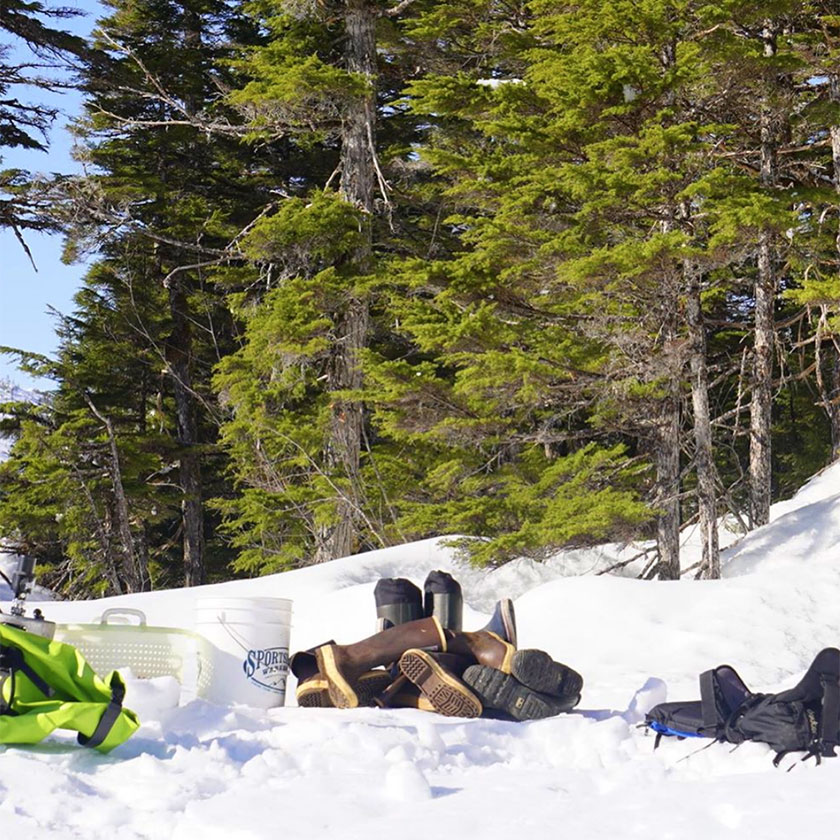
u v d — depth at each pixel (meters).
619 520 13.39
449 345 14.38
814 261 17.75
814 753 4.42
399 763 3.60
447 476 16.58
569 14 14.88
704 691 4.88
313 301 18.47
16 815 3.14
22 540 26.91
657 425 13.90
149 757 3.81
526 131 14.47
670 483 13.70
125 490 26.55
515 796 3.50
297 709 5.48
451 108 17.19
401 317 19.36
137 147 26.64
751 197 12.51
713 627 10.23
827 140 17.77
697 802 3.35
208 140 22.05
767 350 17.98
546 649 10.02
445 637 5.77
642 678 8.68
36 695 4.08
